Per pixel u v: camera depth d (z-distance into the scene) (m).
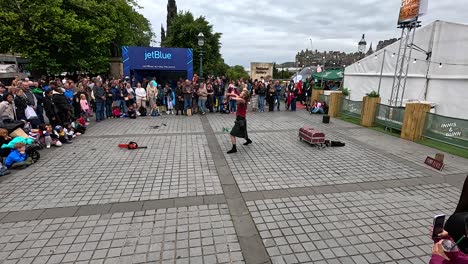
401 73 10.95
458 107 9.86
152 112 12.99
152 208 4.22
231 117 12.59
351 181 5.32
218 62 38.59
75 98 10.71
